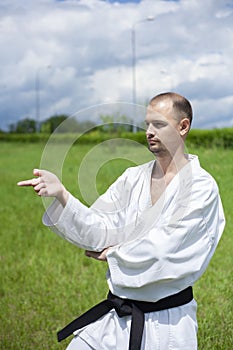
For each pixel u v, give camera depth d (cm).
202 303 626
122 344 334
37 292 685
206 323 559
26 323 592
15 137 4097
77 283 704
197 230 324
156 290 326
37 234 960
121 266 331
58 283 711
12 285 716
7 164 2334
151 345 327
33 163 2320
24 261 828
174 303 329
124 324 337
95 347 342
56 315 615
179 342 326
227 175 1055
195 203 323
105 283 696
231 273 711
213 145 1393
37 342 544
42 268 775
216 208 337
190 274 325
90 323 348
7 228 1038
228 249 801
